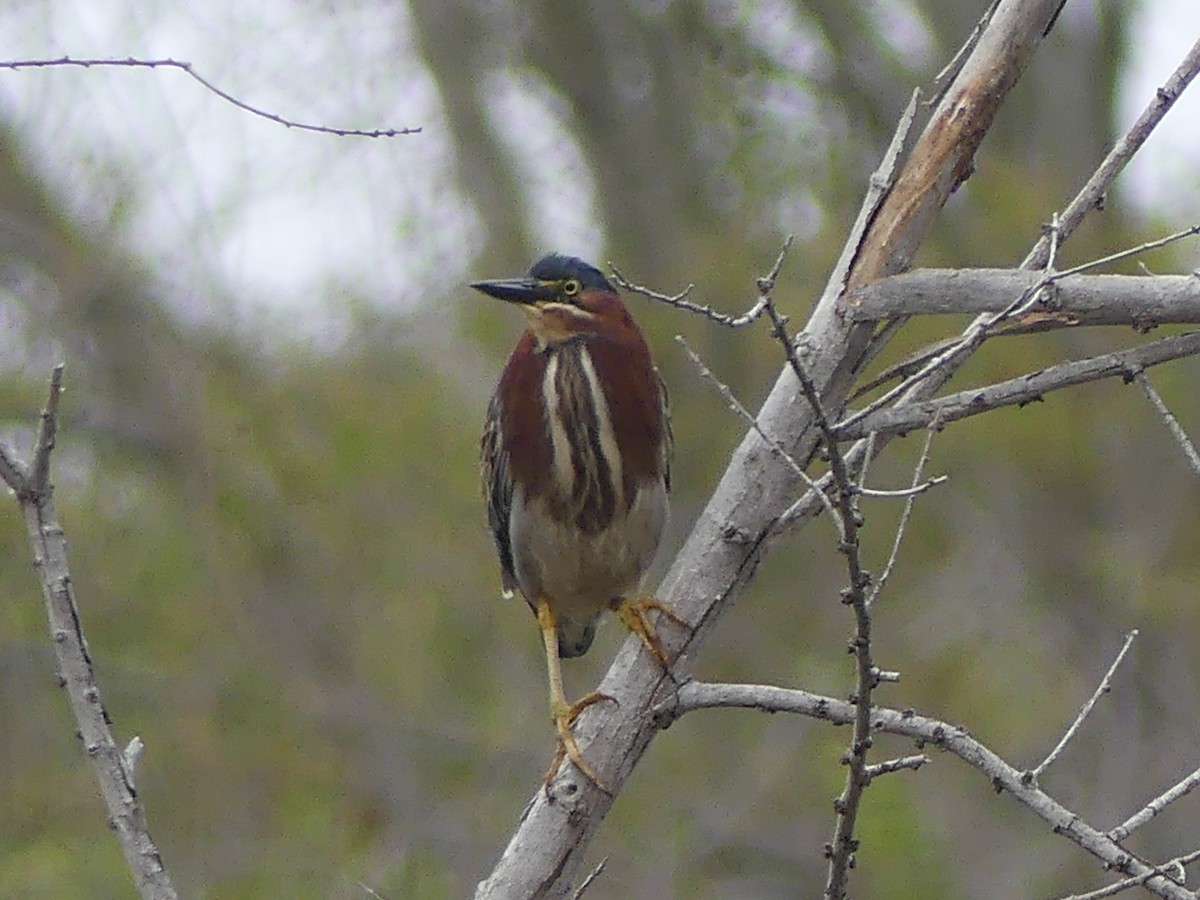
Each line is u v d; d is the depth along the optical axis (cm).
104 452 1609
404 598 1556
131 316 1594
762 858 1543
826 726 1551
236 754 1520
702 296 1587
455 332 1570
